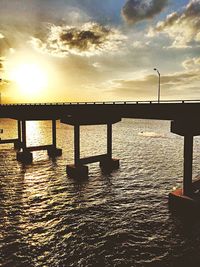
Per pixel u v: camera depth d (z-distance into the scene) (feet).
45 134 300.20
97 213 61.00
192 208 56.70
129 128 399.44
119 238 49.14
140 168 107.04
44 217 58.85
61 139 235.40
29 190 78.28
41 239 48.98
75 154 91.25
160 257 42.96
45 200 69.82
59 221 56.80
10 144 179.42
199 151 160.66
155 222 55.57
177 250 45.06
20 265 40.86
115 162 105.50
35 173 98.58
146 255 43.57
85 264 41.09
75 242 47.83
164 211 61.26
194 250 44.98
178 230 51.93
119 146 176.14
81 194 74.49
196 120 56.29
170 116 69.97
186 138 57.21
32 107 131.13
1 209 63.46
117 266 40.57
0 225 54.75
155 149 161.58
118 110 86.69
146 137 240.32
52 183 85.35
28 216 59.41
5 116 135.03
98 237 49.62
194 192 61.98
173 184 84.28
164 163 117.50
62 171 101.60
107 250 45.14
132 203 67.21
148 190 78.02
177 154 142.10
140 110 79.10
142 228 53.06
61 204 66.80
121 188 80.02
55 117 128.77
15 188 80.23
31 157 119.03
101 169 103.76
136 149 161.58
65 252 44.55
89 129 394.93
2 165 112.27
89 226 54.24
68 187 81.00
